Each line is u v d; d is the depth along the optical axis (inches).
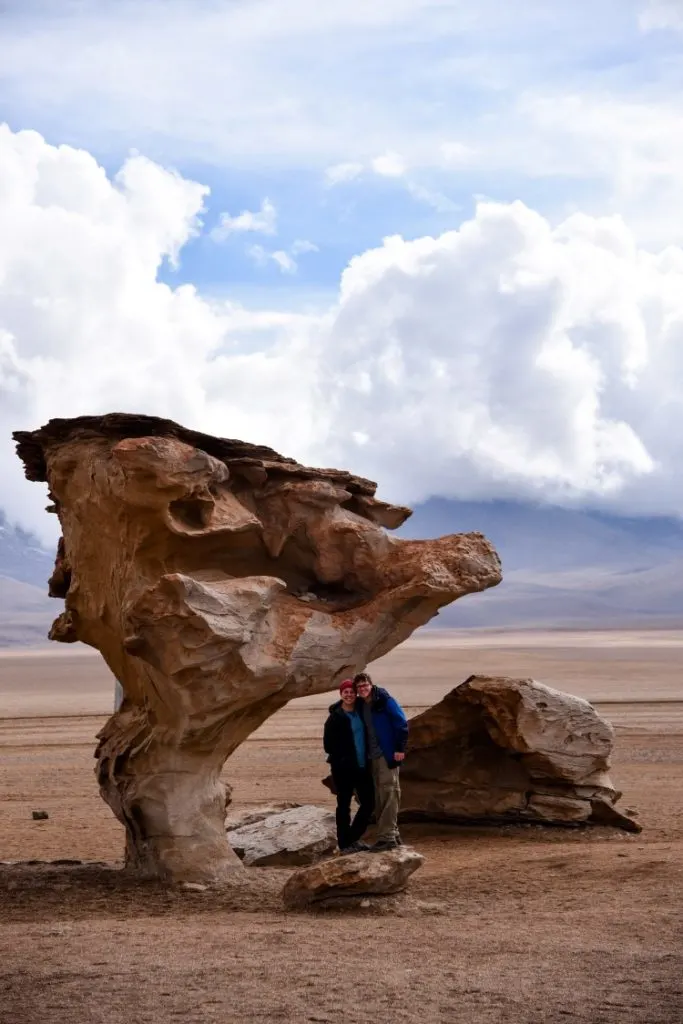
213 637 537.0
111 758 607.8
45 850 760.3
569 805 789.2
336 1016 322.7
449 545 633.0
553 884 556.1
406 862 512.4
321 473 632.4
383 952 402.6
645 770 1181.1
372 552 623.2
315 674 596.4
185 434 587.2
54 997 344.5
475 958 390.3
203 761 589.9
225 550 606.5
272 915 497.7
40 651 6077.8
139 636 549.6
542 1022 315.9
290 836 687.7
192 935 440.8
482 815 799.7
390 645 631.2
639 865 574.2
